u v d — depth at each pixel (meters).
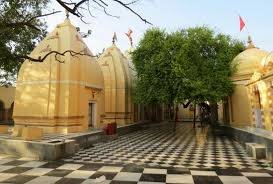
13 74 21.19
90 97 16.33
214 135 18.34
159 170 7.43
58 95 14.31
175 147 12.46
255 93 13.40
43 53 14.74
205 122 30.75
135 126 21.88
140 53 19.31
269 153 8.91
